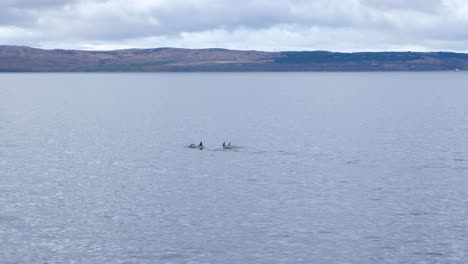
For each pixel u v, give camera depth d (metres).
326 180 71.25
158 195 64.94
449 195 64.19
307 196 64.25
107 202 62.12
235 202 62.19
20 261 46.81
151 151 91.25
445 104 185.75
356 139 103.62
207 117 144.75
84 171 76.44
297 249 49.34
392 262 46.72
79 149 93.19
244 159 84.50
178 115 150.62
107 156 86.94
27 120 137.75
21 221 55.75
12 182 70.12
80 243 50.59
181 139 104.62
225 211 59.12
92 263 46.56
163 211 59.19
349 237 51.81
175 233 53.00
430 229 53.56
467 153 88.25
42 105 189.50
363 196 64.06
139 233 52.94
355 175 73.88
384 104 188.50
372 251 48.78
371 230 53.41
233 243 50.66
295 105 186.00
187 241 51.12
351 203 61.44
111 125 127.19
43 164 80.81
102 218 56.91
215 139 104.56
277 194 65.06
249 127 122.31
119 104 194.25
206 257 47.88
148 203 61.84
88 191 66.44
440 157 85.38
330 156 86.62
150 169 77.94
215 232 53.25
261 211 59.03
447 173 74.75
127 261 47.03
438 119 136.88
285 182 70.38
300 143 98.94
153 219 56.72
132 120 138.00
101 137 107.19
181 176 73.81
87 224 55.16
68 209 59.62
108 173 75.38
